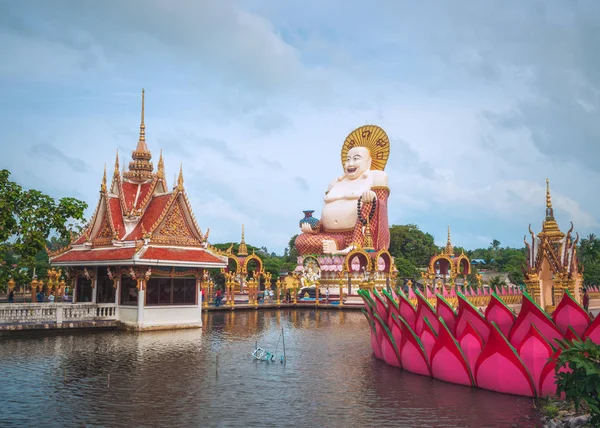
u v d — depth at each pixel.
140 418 13.14
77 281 35.97
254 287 55.66
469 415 13.22
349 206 74.00
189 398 15.08
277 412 13.70
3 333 27.22
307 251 74.81
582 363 9.93
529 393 14.60
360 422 12.83
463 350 16.11
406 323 18.28
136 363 20.36
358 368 19.45
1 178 26.88
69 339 27.11
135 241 31.39
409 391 15.70
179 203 33.47
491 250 129.88
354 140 79.56
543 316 14.48
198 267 33.50
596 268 39.97
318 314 47.47
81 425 12.56
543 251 19.91
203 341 26.84
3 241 27.03
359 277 64.00
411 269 86.06
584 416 11.77
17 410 13.77
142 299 30.83
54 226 28.28
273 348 24.52
